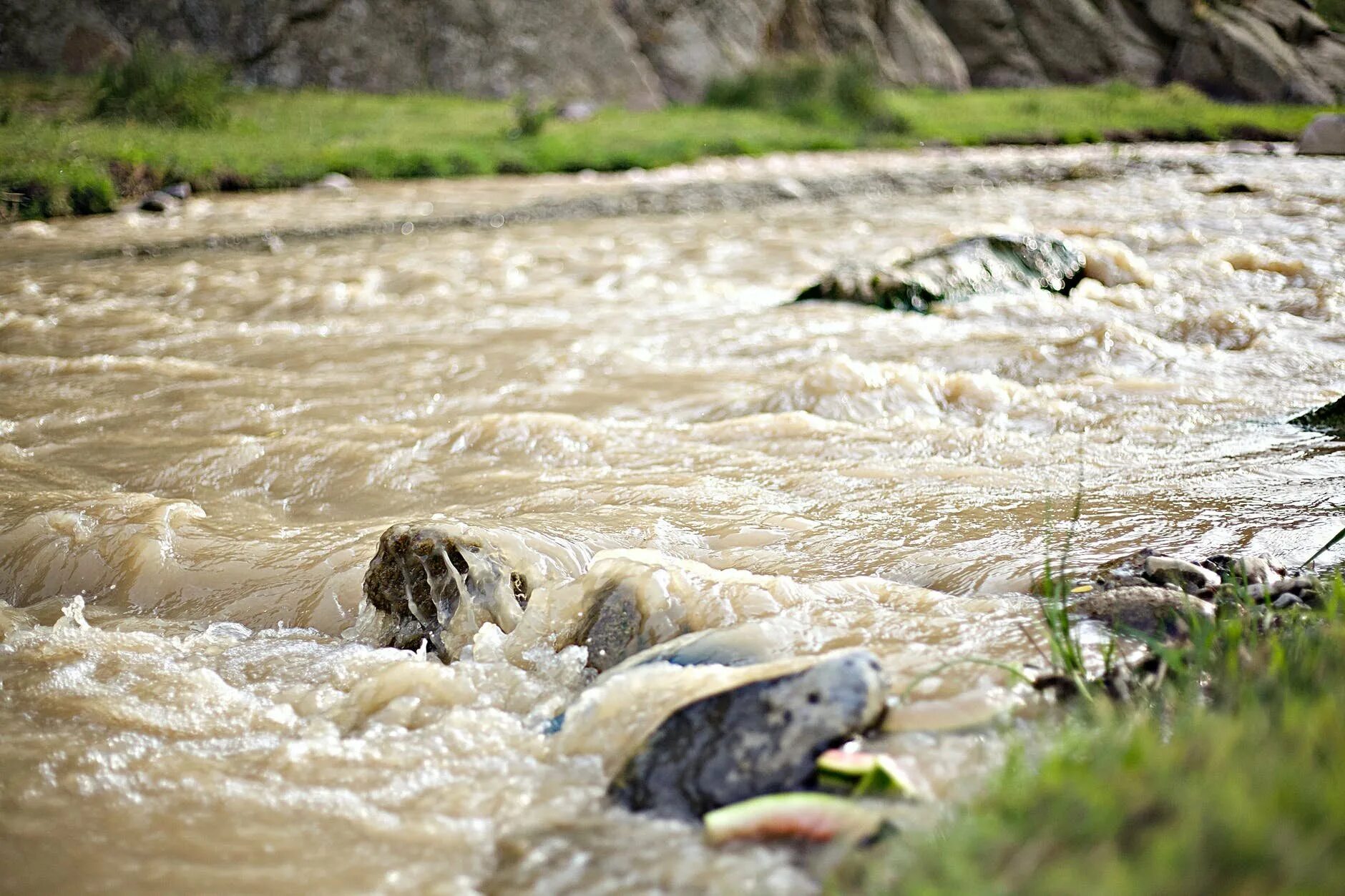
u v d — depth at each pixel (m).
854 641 7.54
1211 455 12.14
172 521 10.89
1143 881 4.13
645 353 18.53
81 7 64.19
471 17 75.06
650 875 5.32
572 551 9.67
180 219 38.56
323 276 26.89
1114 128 70.44
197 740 7.09
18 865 5.76
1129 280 23.17
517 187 48.06
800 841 5.42
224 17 68.19
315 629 9.08
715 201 42.62
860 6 91.88
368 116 63.28
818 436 13.20
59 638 8.67
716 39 83.75
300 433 13.97
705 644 7.54
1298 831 4.26
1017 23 95.69
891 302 22.02
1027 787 5.07
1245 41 90.62
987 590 8.73
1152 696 6.41
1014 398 14.50
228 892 5.52
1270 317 18.67
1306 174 44.53
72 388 16.67
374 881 5.54
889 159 60.19
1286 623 7.09
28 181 39.50
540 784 6.34
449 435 13.62
